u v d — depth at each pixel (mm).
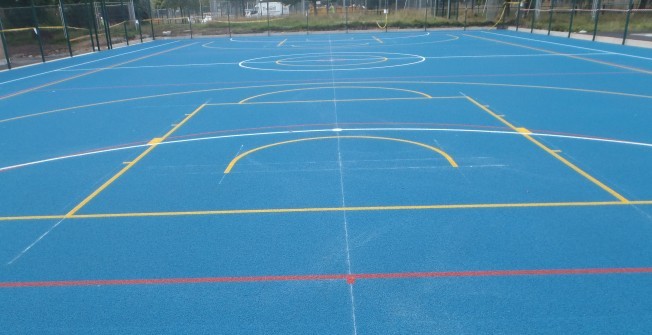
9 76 17375
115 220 5438
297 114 10219
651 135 8133
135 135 8992
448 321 3623
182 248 4773
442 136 8305
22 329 3668
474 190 5953
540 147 7605
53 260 4637
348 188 6117
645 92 11602
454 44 24422
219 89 13586
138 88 14180
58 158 7754
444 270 4273
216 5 49312
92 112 11125
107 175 6891
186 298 3990
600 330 3473
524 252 4520
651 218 5129
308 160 7227
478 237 4812
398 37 29547
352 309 3793
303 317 3713
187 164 7242
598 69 15203
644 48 20188
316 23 35938
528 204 5531
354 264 4406
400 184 6199
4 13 26141
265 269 4367
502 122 9188
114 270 4430
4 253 4789
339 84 13750
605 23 27641
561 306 3750
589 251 4508
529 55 19172
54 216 5594
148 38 33594
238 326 3629
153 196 6070
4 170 7258
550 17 27031
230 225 5223
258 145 8078
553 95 11570
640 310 3678
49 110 11477
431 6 39656
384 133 8562
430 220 5199
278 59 20109
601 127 8695
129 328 3645
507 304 3797
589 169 6598
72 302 3984
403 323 3619
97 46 26141
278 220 5309
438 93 12156
